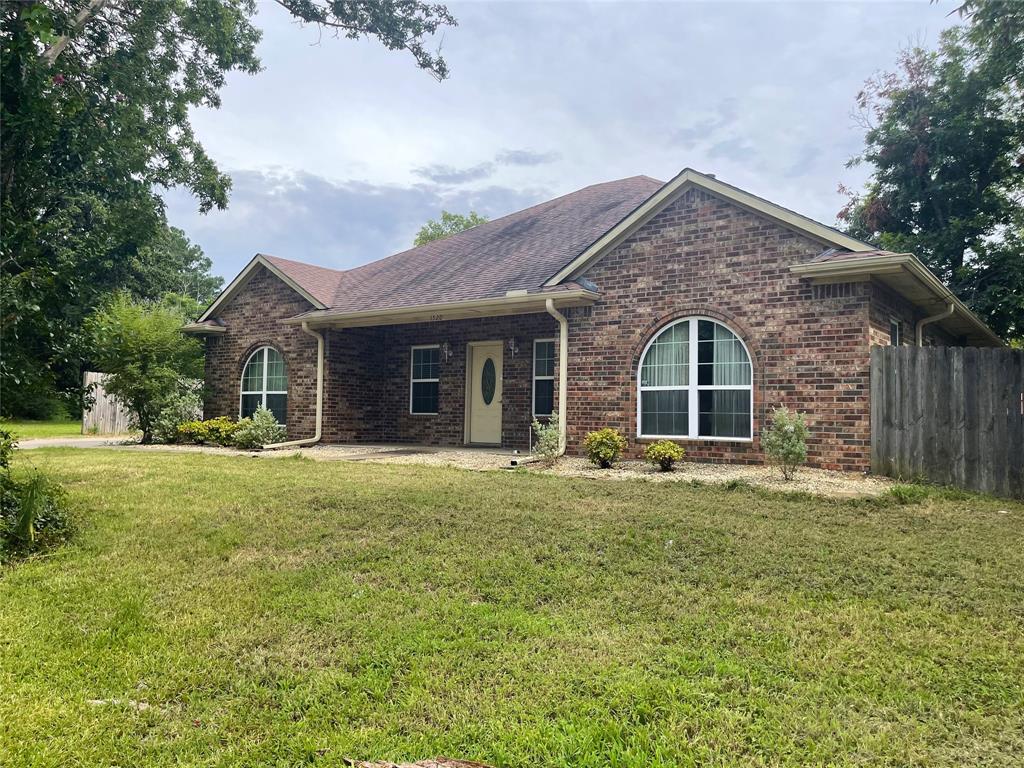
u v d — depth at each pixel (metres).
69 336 6.81
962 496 7.71
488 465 10.72
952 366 8.50
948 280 20.53
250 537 6.21
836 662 3.65
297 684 3.53
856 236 23.28
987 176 20.16
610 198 15.68
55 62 7.12
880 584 4.81
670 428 10.55
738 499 7.47
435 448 14.09
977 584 4.80
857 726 3.02
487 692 3.38
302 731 3.07
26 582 5.13
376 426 16.27
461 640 4.00
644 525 6.32
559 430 11.28
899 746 2.86
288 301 15.98
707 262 10.25
